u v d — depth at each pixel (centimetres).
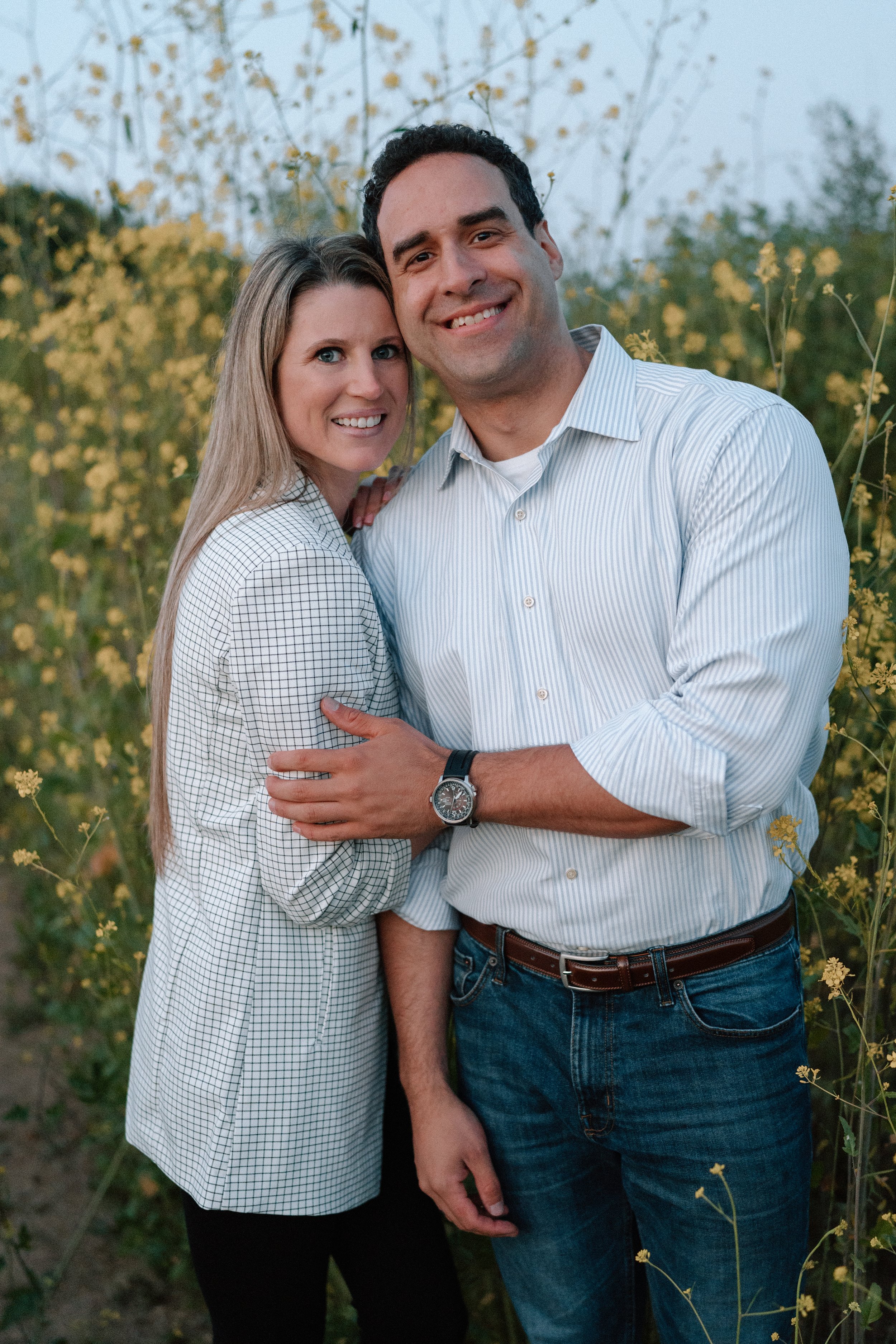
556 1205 167
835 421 333
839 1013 212
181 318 353
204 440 306
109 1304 245
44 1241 260
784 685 134
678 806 135
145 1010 170
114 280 348
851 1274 178
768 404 144
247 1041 153
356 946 161
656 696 150
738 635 135
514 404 156
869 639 201
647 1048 151
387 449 170
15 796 393
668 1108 151
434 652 163
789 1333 155
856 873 191
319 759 147
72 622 301
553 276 160
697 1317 156
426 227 148
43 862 349
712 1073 148
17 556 388
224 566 150
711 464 140
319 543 150
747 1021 147
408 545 170
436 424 293
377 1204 174
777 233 432
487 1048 165
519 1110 164
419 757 149
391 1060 183
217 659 150
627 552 146
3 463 443
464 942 170
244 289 162
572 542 150
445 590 163
